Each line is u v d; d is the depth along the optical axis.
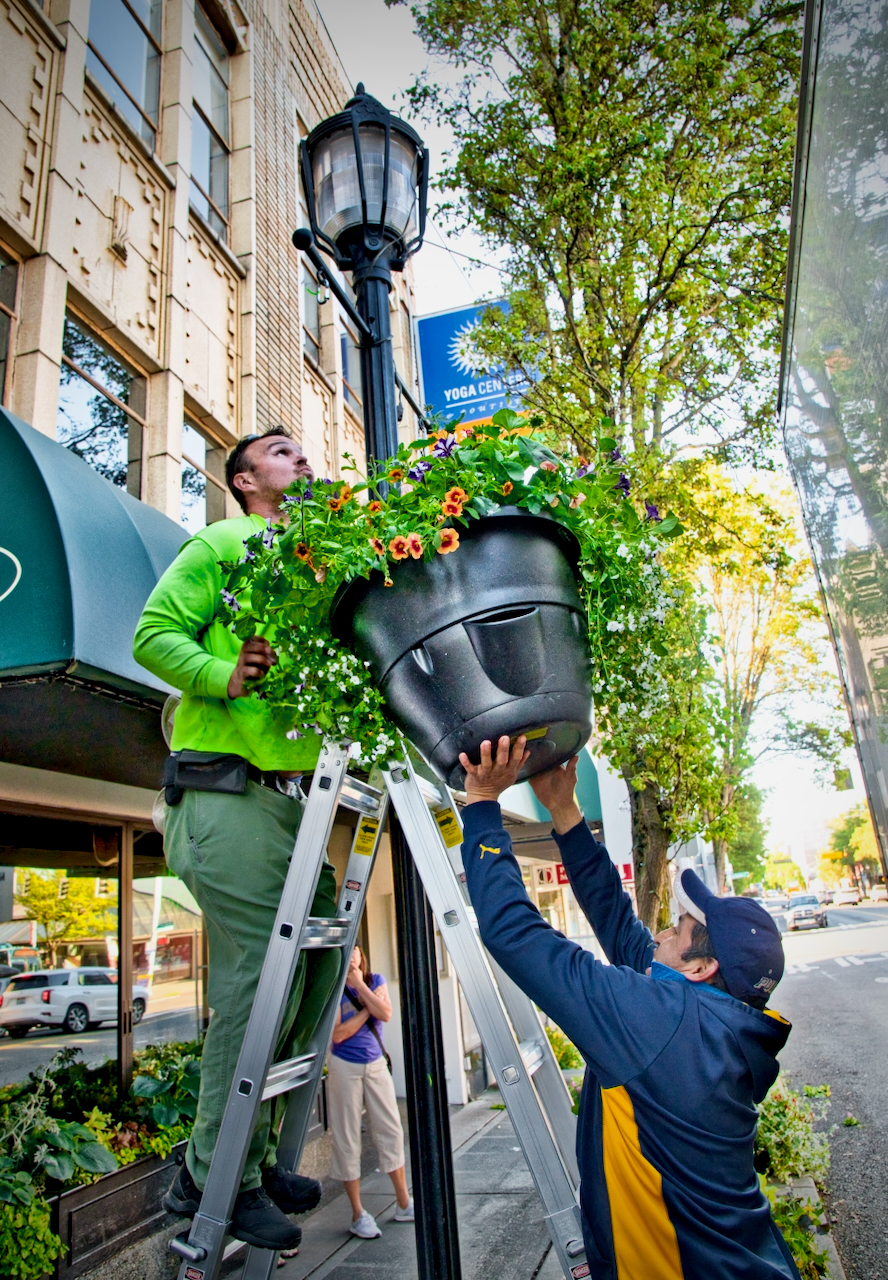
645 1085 1.62
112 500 4.04
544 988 1.70
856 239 1.67
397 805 2.11
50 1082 5.14
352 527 1.65
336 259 3.07
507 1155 7.22
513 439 1.69
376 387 2.82
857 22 1.50
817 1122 7.46
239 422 8.07
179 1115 5.37
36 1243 4.07
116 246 6.41
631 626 1.87
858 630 2.61
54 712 3.99
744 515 8.63
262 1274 2.02
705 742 5.87
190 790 2.10
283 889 1.96
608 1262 1.64
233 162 9.01
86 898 5.71
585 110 7.29
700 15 6.93
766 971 1.77
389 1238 5.51
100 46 6.82
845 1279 4.26
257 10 9.98
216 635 2.15
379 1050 5.97
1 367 5.39
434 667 1.59
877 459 1.71
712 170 7.42
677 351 7.83
